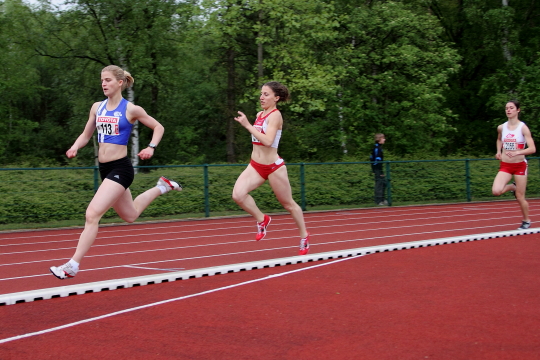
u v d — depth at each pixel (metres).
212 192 15.36
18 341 4.09
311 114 23.89
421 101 21.52
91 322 4.56
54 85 30.98
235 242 9.59
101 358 3.71
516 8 29.53
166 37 23.67
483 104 30.17
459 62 29.73
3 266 7.64
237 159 25.58
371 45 22.31
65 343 4.03
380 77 21.75
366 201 17.36
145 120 5.77
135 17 22.47
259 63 20.25
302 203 15.95
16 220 13.26
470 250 7.87
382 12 21.78
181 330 4.29
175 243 9.68
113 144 5.70
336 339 4.02
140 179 14.73
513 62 26.19
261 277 6.22
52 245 9.95
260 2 18.84
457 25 30.06
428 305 4.92
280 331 4.23
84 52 24.61
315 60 20.34
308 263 7.02
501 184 9.65
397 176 17.88
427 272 6.36
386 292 5.42
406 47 21.12
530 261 6.96
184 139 28.88
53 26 24.00
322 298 5.22
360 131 23.00
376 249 7.75
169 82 25.44
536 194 20.84
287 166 16.81
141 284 5.89
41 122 31.22
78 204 13.84
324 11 19.75
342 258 7.36
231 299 5.24
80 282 6.29
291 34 20.00
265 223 7.21
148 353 3.79
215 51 24.47
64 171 14.42
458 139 30.16
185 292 5.56
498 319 4.46
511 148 9.59
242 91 24.94
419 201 18.41
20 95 27.67
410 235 10.03
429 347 3.81
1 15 24.34
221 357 3.69
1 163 25.95
